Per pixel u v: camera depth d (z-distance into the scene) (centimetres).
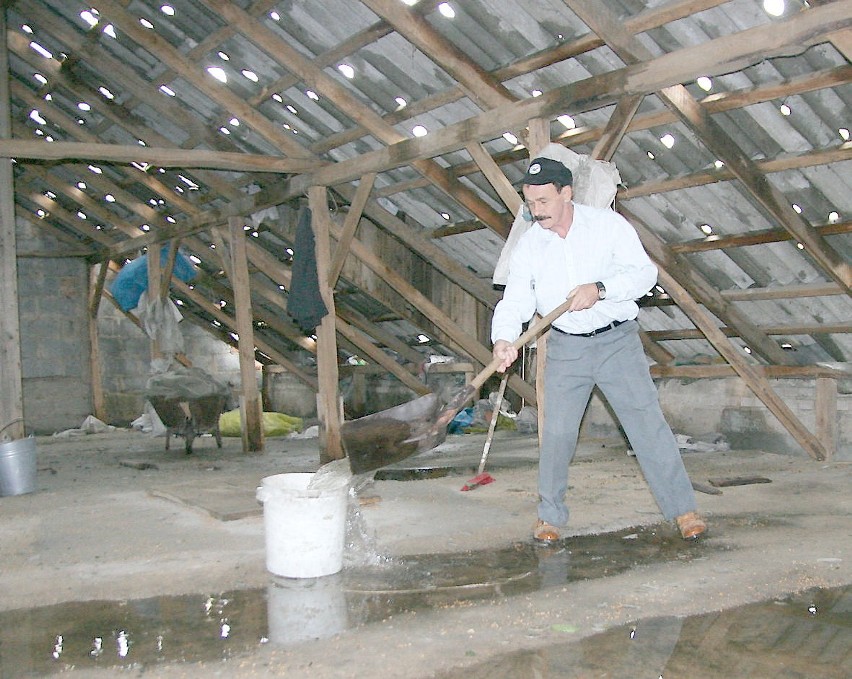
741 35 365
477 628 248
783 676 208
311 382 1114
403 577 306
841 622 247
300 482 338
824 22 337
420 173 592
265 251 865
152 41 598
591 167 406
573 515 417
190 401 782
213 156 621
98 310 1184
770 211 466
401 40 507
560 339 350
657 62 399
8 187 618
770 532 373
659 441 350
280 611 269
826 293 523
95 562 341
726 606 263
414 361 963
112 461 749
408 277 797
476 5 450
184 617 266
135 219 1027
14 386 620
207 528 404
